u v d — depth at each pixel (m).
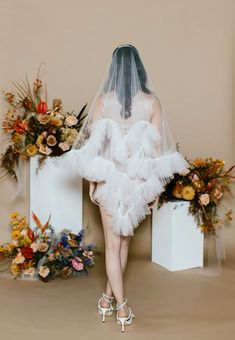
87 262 3.62
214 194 3.77
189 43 4.21
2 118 4.04
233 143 4.30
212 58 4.24
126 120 2.65
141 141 2.66
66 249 3.47
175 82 4.22
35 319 2.84
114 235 2.73
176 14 4.18
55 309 3.00
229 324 2.79
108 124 2.65
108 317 2.88
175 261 3.76
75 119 3.67
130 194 2.68
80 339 2.59
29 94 4.07
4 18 4.00
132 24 4.14
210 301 3.15
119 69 2.67
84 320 2.84
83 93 4.15
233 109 4.28
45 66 4.09
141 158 2.66
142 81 2.72
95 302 3.12
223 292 3.32
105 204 2.68
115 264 2.73
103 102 2.71
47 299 3.16
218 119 4.28
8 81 4.05
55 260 3.49
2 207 4.12
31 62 4.06
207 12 4.20
